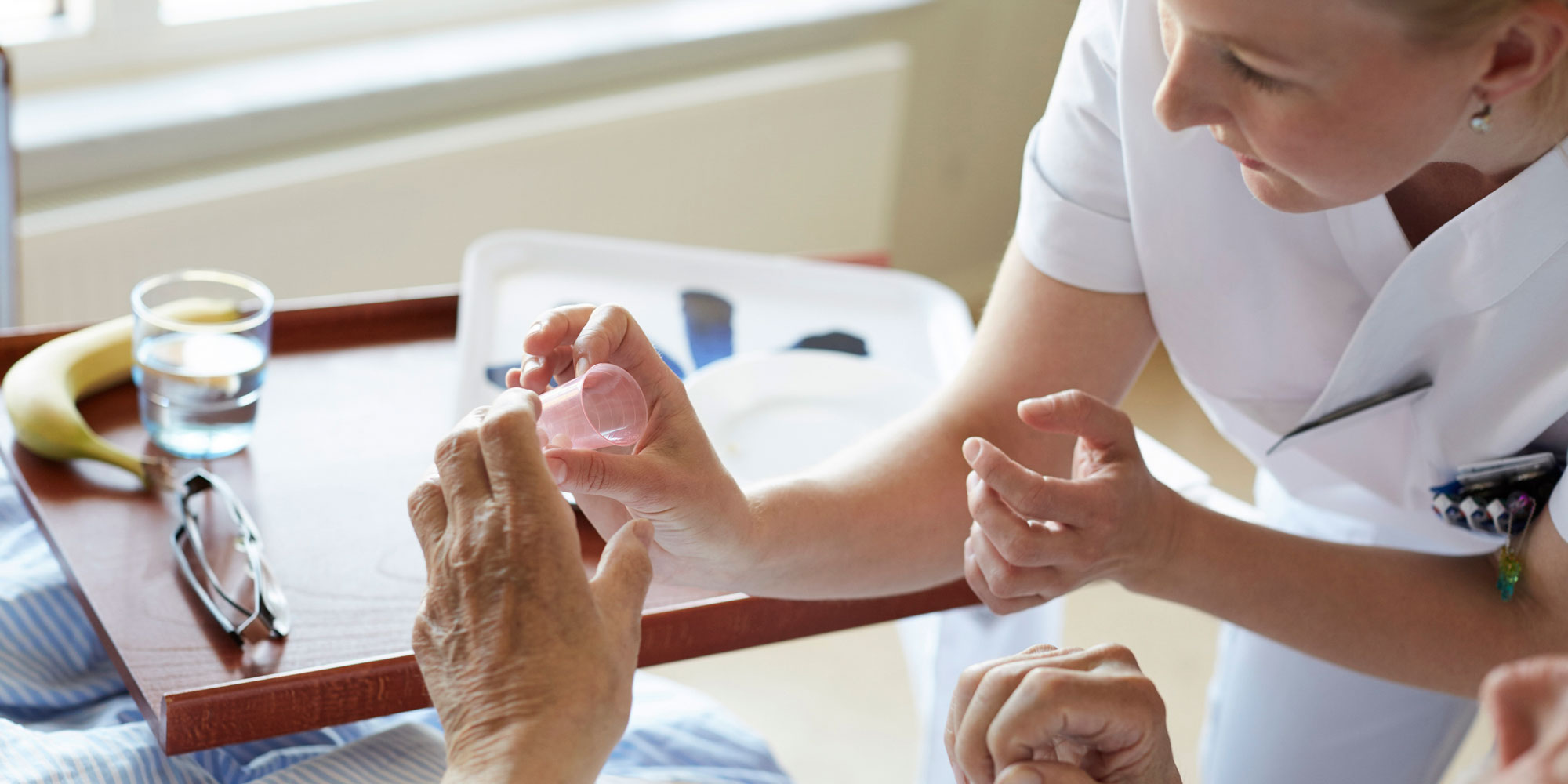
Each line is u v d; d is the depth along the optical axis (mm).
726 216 3000
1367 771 1658
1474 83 1183
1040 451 1408
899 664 2518
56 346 1564
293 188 2352
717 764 1526
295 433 1562
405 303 1710
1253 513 1639
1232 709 1706
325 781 1357
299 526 1470
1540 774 1013
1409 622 1362
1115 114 1362
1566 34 1165
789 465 1564
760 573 1357
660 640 1417
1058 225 1393
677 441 1298
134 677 1342
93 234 2176
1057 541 1312
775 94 2922
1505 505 1356
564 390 1270
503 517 1146
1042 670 1165
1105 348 1409
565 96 2762
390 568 1447
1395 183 1208
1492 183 1293
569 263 1788
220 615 1374
